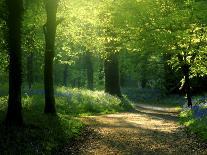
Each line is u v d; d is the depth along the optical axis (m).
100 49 25.92
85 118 24.80
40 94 32.19
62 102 29.61
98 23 22.59
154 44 19.86
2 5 18.23
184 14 17.72
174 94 56.56
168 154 13.53
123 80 79.38
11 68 15.23
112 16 19.70
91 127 20.25
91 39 26.05
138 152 13.97
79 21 26.69
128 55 65.88
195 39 19.70
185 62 28.30
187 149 14.20
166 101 52.88
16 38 15.20
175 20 18.06
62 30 27.19
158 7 18.52
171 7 18.42
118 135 17.78
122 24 19.64
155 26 18.77
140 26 19.08
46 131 15.10
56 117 19.88
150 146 15.05
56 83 77.19
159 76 62.12
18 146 12.12
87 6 23.48
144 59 65.81
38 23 23.55
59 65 74.75
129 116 27.81
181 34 18.17
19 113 15.33
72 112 28.08
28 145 12.49
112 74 40.56
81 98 32.66
